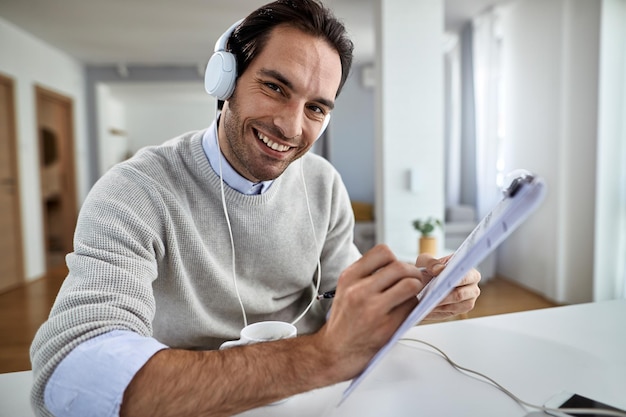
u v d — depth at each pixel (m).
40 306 3.13
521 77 3.43
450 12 3.65
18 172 3.84
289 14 0.68
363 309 0.47
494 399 0.59
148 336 0.59
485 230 0.40
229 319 0.91
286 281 0.97
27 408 0.60
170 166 0.83
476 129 3.87
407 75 2.90
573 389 0.61
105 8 3.50
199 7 3.50
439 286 0.42
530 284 3.35
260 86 0.71
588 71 2.70
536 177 0.37
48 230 5.08
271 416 0.56
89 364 0.47
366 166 5.43
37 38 4.22
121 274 0.59
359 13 3.60
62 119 4.95
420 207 2.98
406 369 0.68
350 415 0.56
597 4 2.60
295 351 0.51
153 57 5.04
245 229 0.87
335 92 0.75
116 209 0.68
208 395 0.48
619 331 0.83
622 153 2.65
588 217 2.75
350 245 1.13
